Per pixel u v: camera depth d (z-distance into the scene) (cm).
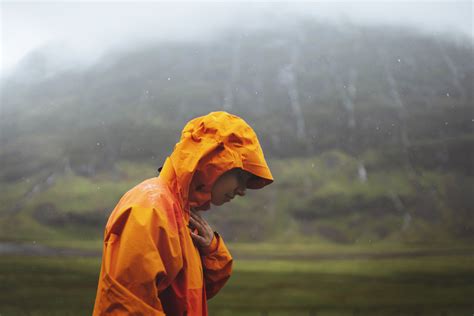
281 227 16762
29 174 19950
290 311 4725
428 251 13100
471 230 16362
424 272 8781
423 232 16150
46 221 16375
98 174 19862
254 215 17438
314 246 14600
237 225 16825
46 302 4716
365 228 16575
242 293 6197
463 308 5203
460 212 17512
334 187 18775
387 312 4922
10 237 14438
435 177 19362
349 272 8775
